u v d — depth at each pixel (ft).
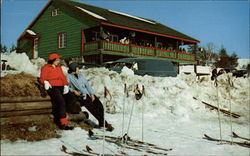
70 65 19.16
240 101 40.98
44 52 89.56
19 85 16.53
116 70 41.09
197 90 40.14
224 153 14.05
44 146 13.60
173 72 45.16
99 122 19.13
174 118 26.96
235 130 21.62
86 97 18.79
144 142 15.38
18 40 97.71
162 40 98.73
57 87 17.46
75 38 78.64
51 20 87.45
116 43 71.46
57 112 17.67
